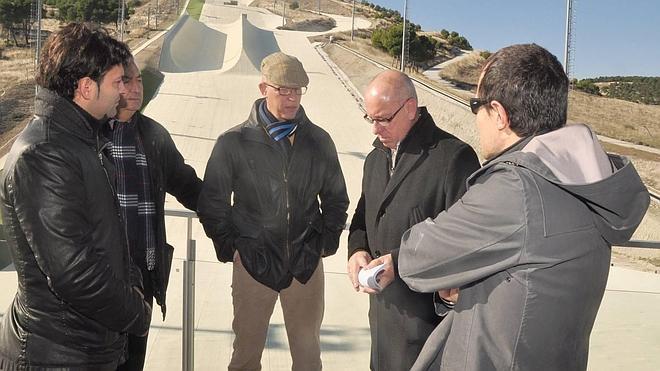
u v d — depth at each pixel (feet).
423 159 8.34
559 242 5.44
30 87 125.08
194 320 9.82
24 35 202.28
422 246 6.17
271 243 9.74
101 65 6.59
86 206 6.62
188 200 10.55
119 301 6.67
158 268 8.78
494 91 5.89
